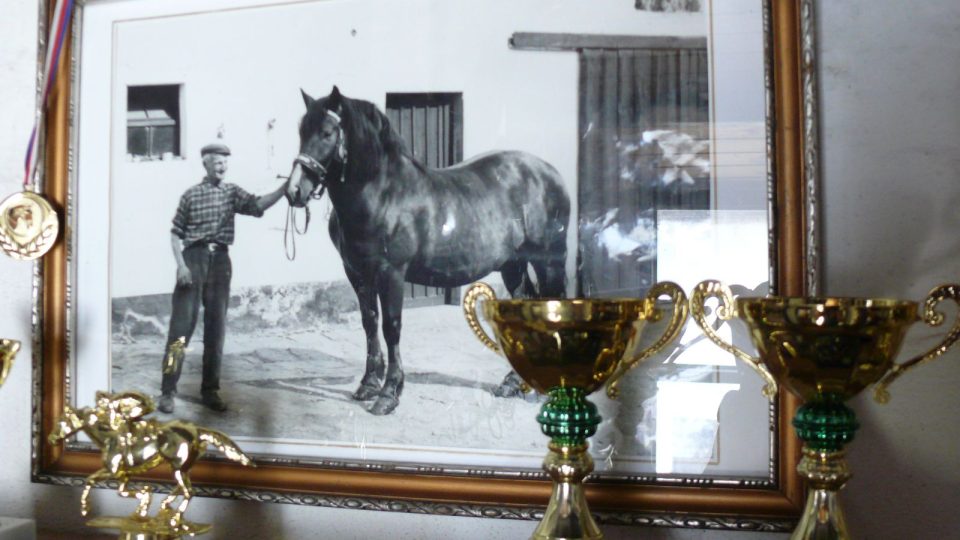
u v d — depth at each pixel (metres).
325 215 1.15
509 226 1.08
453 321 1.10
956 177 0.97
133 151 1.22
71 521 1.23
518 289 1.08
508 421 1.08
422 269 1.11
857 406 0.99
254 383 1.17
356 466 1.12
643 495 1.02
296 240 1.16
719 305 0.99
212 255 1.19
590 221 1.06
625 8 1.06
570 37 1.07
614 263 1.05
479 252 1.09
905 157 0.99
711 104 1.03
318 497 1.12
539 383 0.94
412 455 1.11
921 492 0.97
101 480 1.06
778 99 1.01
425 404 1.11
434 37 1.12
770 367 0.87
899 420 0.98
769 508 0.98
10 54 1.28
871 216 0.99
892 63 1.00
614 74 1.06
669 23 1.04
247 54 1.18
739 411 1.01
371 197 1.13
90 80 1.24
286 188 1.16
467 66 1.11
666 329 1.00
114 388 1.22
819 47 1.01
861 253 0.99
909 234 0.98
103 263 1.23
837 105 1.00
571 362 0.90
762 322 0.85
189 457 1.00
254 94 1.18
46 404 1.23
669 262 1.03
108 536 1.21
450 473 1.08
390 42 1.13
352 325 1.14
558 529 0.91
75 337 1.23
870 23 1.00
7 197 1.25
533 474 1.05
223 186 1.19
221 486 1.16
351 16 1.15
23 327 1.26
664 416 1.03
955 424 0.96
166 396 1.20
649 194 1.04
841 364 0.82
